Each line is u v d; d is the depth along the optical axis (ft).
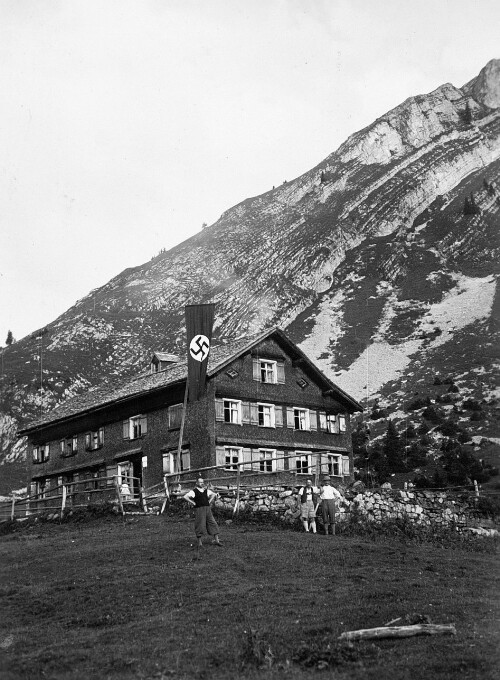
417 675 44.42
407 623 54.39
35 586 74.49
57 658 52.65
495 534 124.36
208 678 46.47
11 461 378.73
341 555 82.17
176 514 117.50
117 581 72.64
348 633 51.55
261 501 115.14
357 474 274.16
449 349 449.48
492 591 66.33
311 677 45.19
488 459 278.46
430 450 297.74
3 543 104.37
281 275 649.20
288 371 180.34
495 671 44.39
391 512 119.03
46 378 482.69
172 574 73.77
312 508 103.09
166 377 174.19
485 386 379.14
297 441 177.06
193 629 56.75
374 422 358.43
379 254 646.74
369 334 510.17
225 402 165.48
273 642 52.11
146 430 173.78
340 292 608.60
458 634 51.75
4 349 560.20
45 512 146.92
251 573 73.87
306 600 62.80
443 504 127.95
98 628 60.23
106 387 212.64
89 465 188.03
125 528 106.83
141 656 51.62
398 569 75.77
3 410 432.25
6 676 49.11
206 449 159.53
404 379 416.26
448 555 88.12
